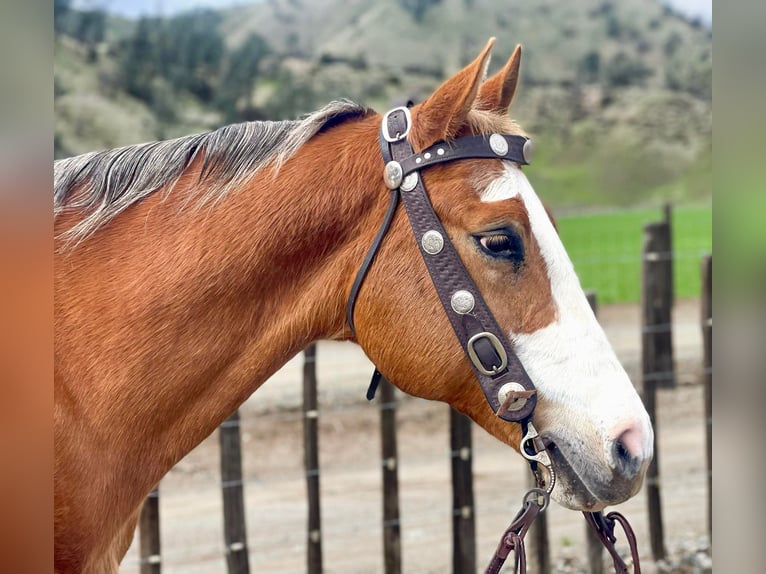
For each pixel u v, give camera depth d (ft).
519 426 6.55
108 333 6.25
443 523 16.61
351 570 14.44
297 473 19.69
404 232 6.45
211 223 6.48
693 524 15.85
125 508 6.39
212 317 6.40
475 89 6.28
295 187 6.59
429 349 6.47
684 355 27.53
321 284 6.63
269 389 25.53
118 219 6.50
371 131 6.82
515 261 6.34
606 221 58.23
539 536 13.05
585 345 6.38
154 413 6.33
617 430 6.25
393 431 13.14
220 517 17.19
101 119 77.51
